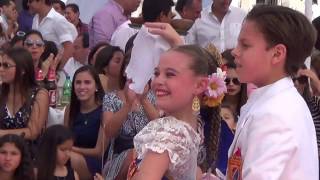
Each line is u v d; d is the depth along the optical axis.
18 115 4.64
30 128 4.64
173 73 2.19
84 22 8.24
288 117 1.81
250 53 1.91
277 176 1.73
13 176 4.20
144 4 4.95
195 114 2.31
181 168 2.14
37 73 5.35
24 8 7.88
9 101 4.69
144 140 2.12
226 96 3.88
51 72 5.62
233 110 3.88
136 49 2.77
